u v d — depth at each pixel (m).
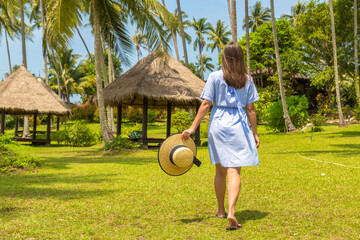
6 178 6.39
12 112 19.62
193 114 22.62
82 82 54.22
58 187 5.30
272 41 37.56
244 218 3.32
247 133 3.03
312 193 4.38
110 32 15.81
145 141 15.04
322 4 30.84
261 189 4.75
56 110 19.69
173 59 16.17
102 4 14.77
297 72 35.28
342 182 5.05
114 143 13.15
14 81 19.70
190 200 4.21
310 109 41.31
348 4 29.30
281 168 6.79
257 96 3.19
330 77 32.19
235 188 2.90
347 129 19.64
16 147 8.59
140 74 14.69
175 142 3.25
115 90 14.70
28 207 3.92
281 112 21.50
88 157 11.55
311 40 32.16
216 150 3.03
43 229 3.05
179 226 3.10
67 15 13.05
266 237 2.71
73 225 3.17
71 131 19.73
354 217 3.23
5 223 3.23
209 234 2.81
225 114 3.05
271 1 21.09
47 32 14.39
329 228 2.91
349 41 29.75
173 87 14.29
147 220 3.35
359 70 29.38
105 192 4.82
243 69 3.11
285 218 3.26
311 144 12.51
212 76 3.09
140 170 7.42
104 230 3.02
